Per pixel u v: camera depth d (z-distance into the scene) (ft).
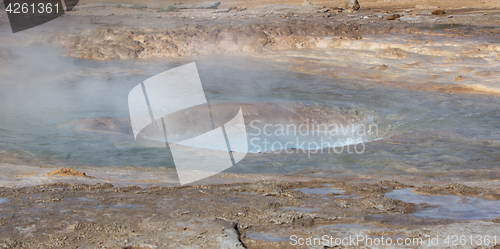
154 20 85.25
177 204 11.24
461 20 72.64
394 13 86.02
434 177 16.08
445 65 45.14
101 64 50.72
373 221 10.18
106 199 11.58
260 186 13.32
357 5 94.89
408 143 22.48
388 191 13.30
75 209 10.67
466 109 30.63
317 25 66.95
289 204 11.52
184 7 109.09
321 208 11.18
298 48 58.85
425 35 62.23
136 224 9.68
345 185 14.02
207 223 9.78
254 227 9.70
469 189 13.34
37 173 14.98
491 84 36.83
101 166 17.04
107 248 8.43
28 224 9.57
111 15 96.02
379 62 48.88
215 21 80.89
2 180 13.56
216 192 12.62
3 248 8.32
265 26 65.67
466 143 22.21
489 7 86.84
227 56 55.67
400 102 33.47
